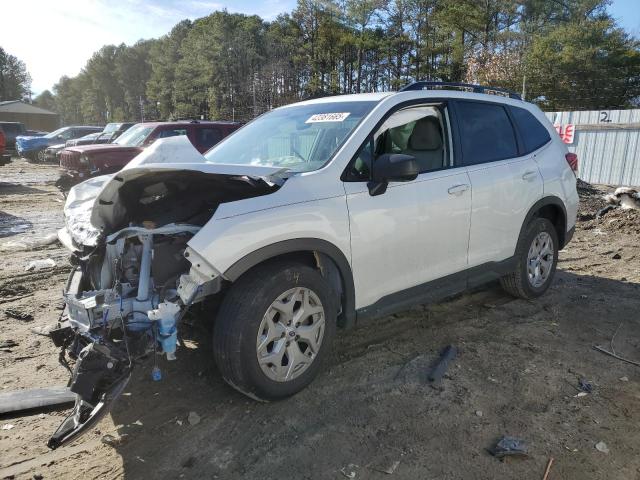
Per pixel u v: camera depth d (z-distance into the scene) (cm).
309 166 355
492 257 449
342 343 412
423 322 454
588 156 1806
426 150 404
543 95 3919
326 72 6331
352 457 272
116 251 306
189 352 390
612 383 350
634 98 4034
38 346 409
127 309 286
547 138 519
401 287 379
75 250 328
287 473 260
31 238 820
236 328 295
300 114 430
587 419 306
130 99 12150
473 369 367
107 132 1875
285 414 311
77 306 283
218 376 357
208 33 7956
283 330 313
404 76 5753
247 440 288
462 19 4597
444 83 440
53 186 1614
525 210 471
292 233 310
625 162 1719
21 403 319
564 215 518
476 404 322
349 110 394
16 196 1355
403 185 372
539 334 430
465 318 464
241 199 314
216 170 293
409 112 399
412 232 375
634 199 1001
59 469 266
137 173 297
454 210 403
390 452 275
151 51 10731
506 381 351
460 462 268
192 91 8044
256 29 8362
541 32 4409
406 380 351
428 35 5325
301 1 6206
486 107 464
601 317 469
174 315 283
